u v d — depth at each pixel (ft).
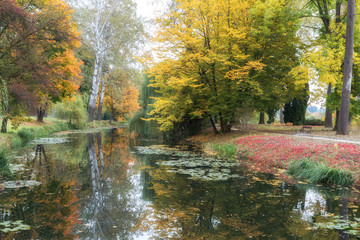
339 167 28.12
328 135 48.21
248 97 56.54
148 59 55.98
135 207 19.71
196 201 21.17
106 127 135.95
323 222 16.67
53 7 46.42
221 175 30.32
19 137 59.47
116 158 42.27
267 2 50.70
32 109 46.83
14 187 24.73
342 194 23.15
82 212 18.56
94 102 120.37
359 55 52.90
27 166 34.81
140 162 38.81
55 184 26.16
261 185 26.02
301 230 15.46
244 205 20.16
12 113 46.32
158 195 22.74
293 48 56.24
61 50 49.26
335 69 50.57
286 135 49.98
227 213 18.45
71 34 48.01
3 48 41.81
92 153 47.19
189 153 47.96
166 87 62.95
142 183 26.78
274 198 21.86
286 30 53.98
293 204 20.39
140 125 104.88
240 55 49.16
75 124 110.01
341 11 67.51
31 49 43.06
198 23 52.26
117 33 103.14
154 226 16.21
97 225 16.30
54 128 96.17
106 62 115.55
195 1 48.44
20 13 37.76
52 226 15.96
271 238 14.19
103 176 29.86
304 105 93.30
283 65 56.44
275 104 64.44
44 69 45.03
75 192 23.53
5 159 30.71
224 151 48.34
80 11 98.27
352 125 84.74
